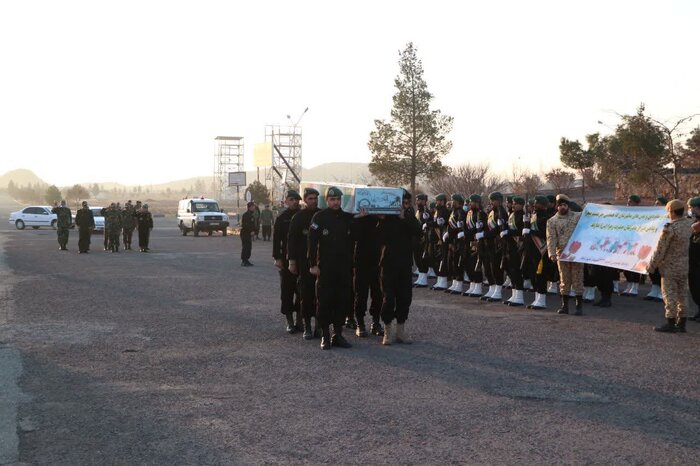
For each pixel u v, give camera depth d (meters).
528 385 7.11
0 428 5.72
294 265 9.55
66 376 7.49
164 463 4.96
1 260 23.23
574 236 11.88
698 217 10.99
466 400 6.57
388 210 9.09
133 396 6.70
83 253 27.08
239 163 121.12
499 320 11.27
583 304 13.32
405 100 46.75
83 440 5.44
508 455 5.12
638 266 10.78
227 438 5.49
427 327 10.61
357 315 9.94
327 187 10.03
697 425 5.85
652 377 7.45
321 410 6.25
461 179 51.16
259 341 9.50
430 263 16.14
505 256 13.05
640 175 25.11
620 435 5.58
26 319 11.21
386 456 5.10
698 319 11.34
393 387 7.04
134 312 11.99
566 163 38.31
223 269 20.34
